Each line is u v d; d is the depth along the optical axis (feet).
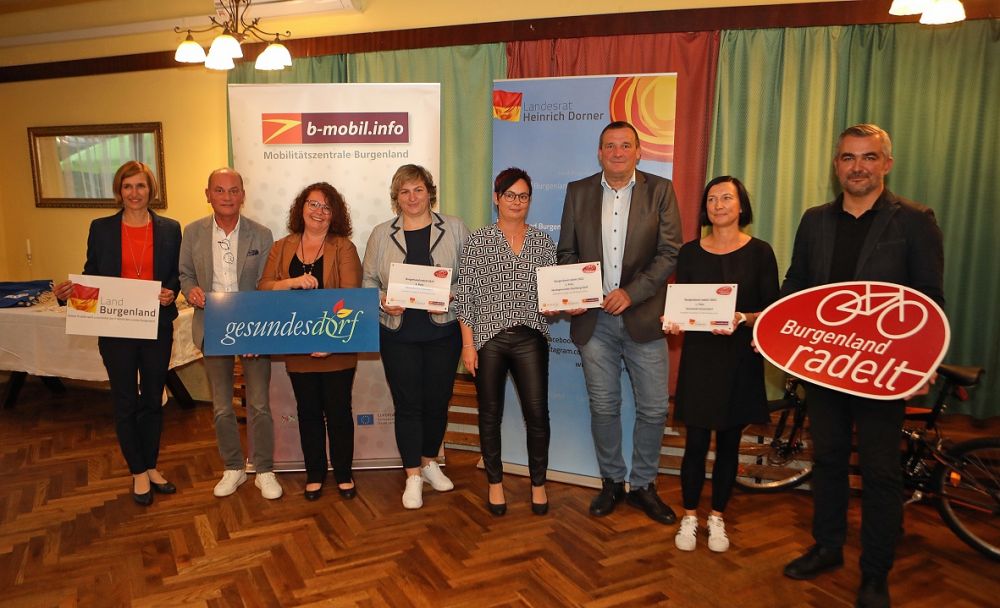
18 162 16.70
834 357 6.68
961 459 8.14
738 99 11.18
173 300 9.16
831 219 7.11
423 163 10.01
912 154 10.69
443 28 12.55
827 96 10.82
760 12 10.88
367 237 10.27
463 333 8.73
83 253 16.70
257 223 9.49
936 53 10.39
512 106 10.07
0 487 9.93
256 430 9.55
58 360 12.35
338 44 13.28
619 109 9.55
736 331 7.47
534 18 12.05
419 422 9.14
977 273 10.64
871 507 6.72
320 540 8.35
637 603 7.00
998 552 7.85
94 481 10.17
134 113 15.40
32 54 16.05
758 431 10.48
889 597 6.92
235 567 7.70
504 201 8.30
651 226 8.50
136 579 7.44
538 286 8.29
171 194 15.43
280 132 10.03
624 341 8.76
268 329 8.66
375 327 8.63
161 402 9.42
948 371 8.43
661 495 9.87
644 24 11.41
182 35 14.69
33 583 7.34
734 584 7.36
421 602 7.01
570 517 9.00
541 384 8.70
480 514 9.09
